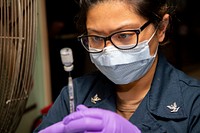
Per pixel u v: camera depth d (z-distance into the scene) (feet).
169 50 8.91
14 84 3.01
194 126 2.41
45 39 5.85
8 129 3.26
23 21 2.87
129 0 2.24
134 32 2.31
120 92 2.69
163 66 2.74
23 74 3.02
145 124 2.48
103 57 2.45
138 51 2.41
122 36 2.34
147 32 2.39
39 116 5.69
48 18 6.58
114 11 2.24
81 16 2.52
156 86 2.62
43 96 6.06
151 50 2.51
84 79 2.99
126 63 2.43
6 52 2.96
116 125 2.07
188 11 11.31
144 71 2.56
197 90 2.52
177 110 2.46
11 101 3.08
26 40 2.91
